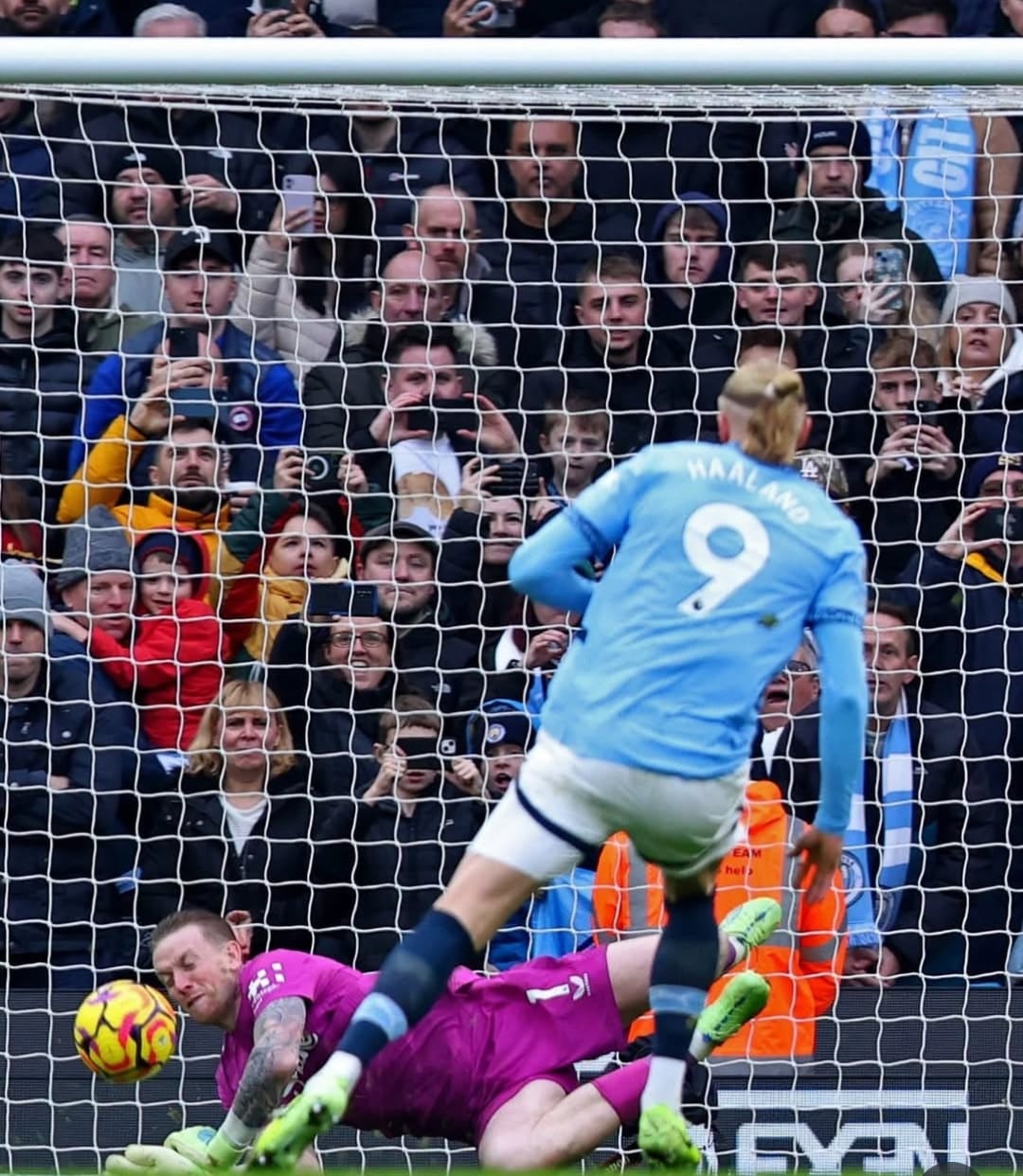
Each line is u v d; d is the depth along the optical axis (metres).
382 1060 16.12
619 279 23.05
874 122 24.06
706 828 11.48
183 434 22.33
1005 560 22.09
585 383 22.97
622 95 19.81
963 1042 19.67
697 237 23.44
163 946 16.05
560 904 20.62
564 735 11.47
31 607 21.11
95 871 20.75
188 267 23.23
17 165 23.59
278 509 22.22
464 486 22.23
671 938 12.20
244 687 21.08
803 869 12.23
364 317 23.55
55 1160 19.42
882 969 20.72
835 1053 19.55
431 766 20.97
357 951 20.64
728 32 24.92
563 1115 15.95
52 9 24.77
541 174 23.70
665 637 11.43
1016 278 23.62
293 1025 15.42
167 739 21.34
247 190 23.50
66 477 22.52
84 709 21.05
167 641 21.45
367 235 23.83
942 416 22.78
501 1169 15.67
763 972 19.36
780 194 24.06
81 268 23.06
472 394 22.84
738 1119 19.39
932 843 21.08
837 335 23.11
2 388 22.61
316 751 21.17
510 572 11.93
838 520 11.92
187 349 22.92
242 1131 15.10
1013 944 21.05
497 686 21.58
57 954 20.69
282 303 23.39
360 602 21.75
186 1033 19.73
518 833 11.46
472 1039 16.39
